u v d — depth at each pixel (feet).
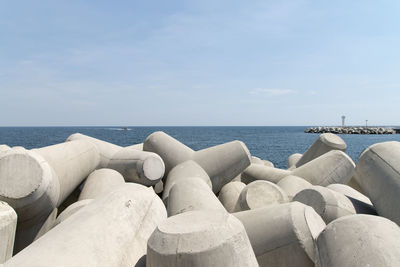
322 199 14.46
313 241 10.45
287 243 10.64
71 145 18.70
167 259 7.38
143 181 20.84
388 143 15.44
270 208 12.13
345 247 8.58
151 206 11.08
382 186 13.87
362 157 15.83
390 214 13.03
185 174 20.63
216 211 8.91
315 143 29.99
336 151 23.12
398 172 13.51
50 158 15.37
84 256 7.81
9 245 10.36
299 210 11.45
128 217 9.91
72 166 16.96
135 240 9.52
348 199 15.24
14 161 12.25
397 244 8.13
